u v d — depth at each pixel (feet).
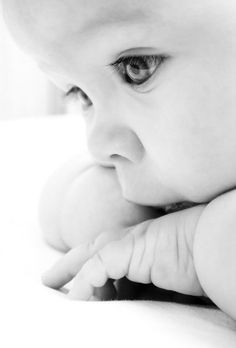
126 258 0.80
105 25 0.74
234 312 0.71
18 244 1.05
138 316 0.71
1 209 1.24
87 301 0.78
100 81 0.79
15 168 1.47
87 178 1.02
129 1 0.72
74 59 0.78
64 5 0.74
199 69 0.75
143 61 0.77
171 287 0.78
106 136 0.83
